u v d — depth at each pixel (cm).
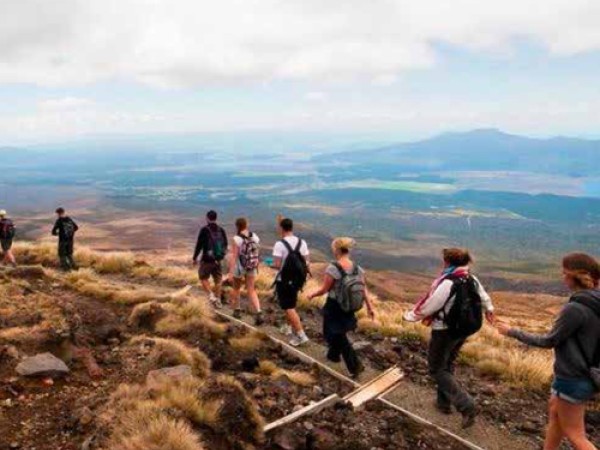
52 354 784
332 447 633
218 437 579
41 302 1038
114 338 917
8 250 1953
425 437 702
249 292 1188
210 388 641
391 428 714
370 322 1272
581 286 527
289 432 641
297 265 1009
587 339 511
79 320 965
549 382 948
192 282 1708
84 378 745
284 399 754
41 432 590
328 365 945
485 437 729
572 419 527
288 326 1124
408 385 891
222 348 966
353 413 748
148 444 503
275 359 966
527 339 553
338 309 873
